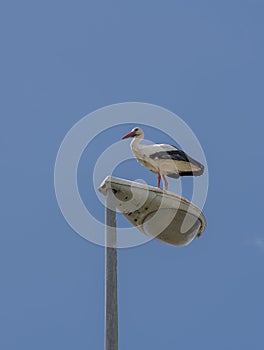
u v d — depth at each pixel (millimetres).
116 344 10062
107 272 10570
